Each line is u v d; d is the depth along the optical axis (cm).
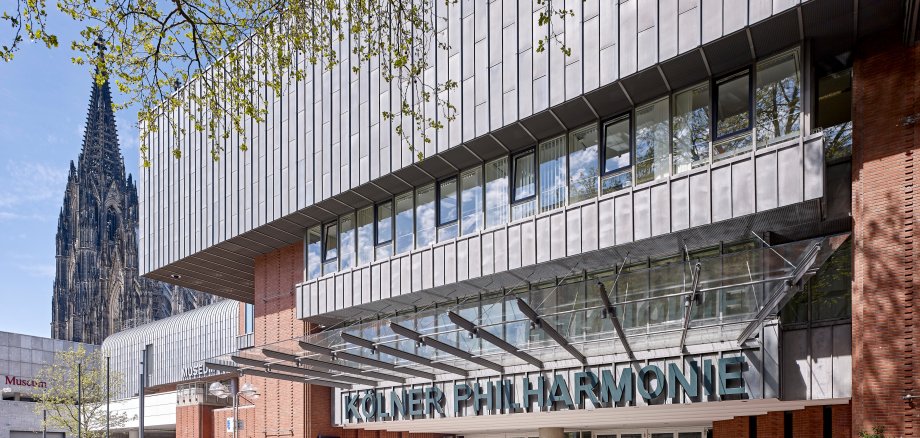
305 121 2581
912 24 1381
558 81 1842
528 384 2097
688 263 1595
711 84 1719
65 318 12619
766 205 1551
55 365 6225
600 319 1783
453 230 2262
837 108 1672
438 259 2238
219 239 2877
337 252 2645
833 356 1593
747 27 1515
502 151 2130
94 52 1132
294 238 2875
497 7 2009
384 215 2497
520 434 2931
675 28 1631
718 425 2136
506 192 2127
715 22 1564
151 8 1141
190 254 3025
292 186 2598
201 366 6244
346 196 2456
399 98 2241
